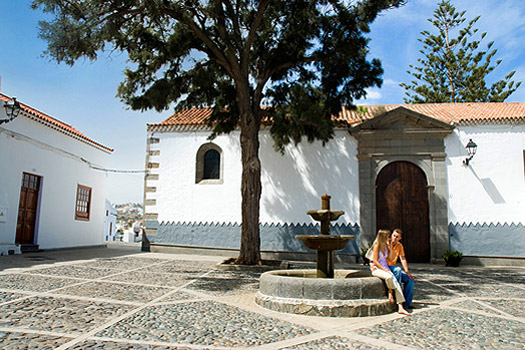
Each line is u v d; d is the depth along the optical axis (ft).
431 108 55.57
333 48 40.50
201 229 51.42
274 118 44.42
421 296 24.00
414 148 48.01
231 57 39.93
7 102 41.29
